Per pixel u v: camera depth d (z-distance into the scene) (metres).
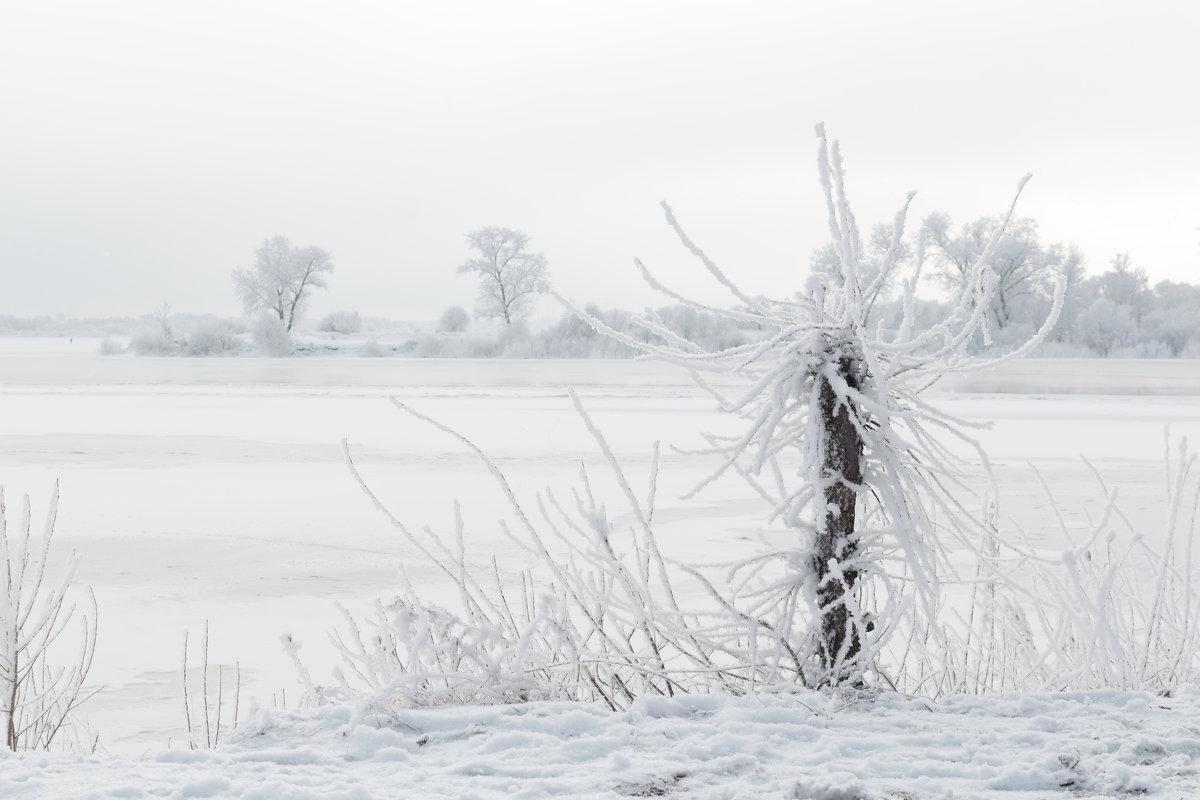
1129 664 4.95
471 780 3.34
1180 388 46.03
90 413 32.78
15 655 5.23
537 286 107.94
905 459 4.94
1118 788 3.27
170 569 11.34
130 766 3.49
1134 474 18.39
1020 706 4.15
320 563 11.60
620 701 4.95
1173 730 3.79
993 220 88.31
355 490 17.28
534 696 4.54
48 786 3.23
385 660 4.72
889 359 4.88
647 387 45.88
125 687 7.27
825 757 3.58
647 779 3.34
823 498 4.59
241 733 3.89
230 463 20.97
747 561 4.83
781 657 4.71
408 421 29.73
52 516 5.60
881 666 4.96
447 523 14.05
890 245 4.70
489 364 73.94
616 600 4.81
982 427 4.78
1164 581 5.12
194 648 8.28
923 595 4.52
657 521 13.98
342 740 3.79
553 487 17.34
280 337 95.25
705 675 4.88
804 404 4.89
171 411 33.44
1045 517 13.92
